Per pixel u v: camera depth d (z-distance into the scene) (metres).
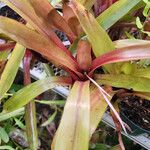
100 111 0.47
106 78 0.51
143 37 0.64
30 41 0.47
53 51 0.49
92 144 0.76
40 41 0.48
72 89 0.47
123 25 0.63
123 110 0.65
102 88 0.50
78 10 0.45
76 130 0.43
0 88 0.53
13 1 0.48
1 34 0.58
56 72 0.73
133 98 0.67
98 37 0.48
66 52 0.51
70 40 0.56
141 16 0.65
